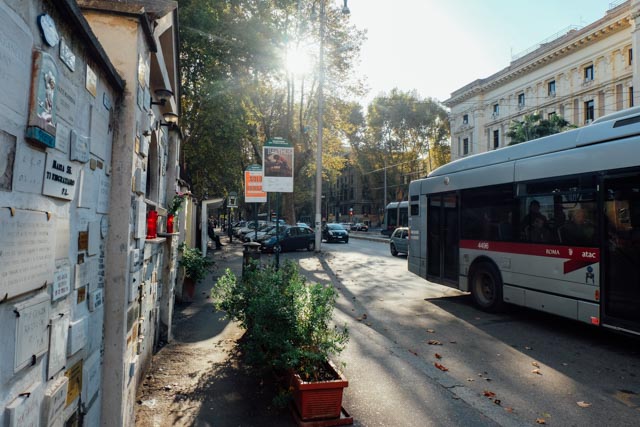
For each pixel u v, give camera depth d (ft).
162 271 20.61
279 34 67.72
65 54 7.09
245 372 16.49
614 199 20.10
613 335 23.08
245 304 17.42
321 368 13.89
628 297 19.24
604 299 20.33
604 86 114.62
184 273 29.89
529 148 25.55
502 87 151.74
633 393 15.51
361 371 17.22
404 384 15.93
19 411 5.59
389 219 130.11
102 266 9.93
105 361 10.08
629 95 108.88
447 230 32.55
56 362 7.03
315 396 12.35
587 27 115.96
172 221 21.30
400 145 195.21
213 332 22.35
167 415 12.85
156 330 19.31
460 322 25.76
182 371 16.49
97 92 9.02
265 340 13.87
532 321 26.00
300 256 68.95
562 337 22.65
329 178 129.29
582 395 15.30
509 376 17.08
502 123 152.66
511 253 26.12
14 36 5.39
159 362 17.40
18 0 5.48
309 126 90.07
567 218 22.54
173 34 17.71
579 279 21.65
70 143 7.42
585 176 21.62
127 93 10.59
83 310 8.60
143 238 12.89
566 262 22.40
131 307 11.30
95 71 8.84
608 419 13.47
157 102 15.88
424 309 29.35
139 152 11.58
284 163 27.81
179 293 29.68
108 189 10.21
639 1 91.86
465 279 30.19
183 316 25.84
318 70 81.71
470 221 29.96
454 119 177.78
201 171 60.08
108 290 10.19
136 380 12.86
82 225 8.36
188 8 51.49
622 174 19.75
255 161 98.07
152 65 15.08
